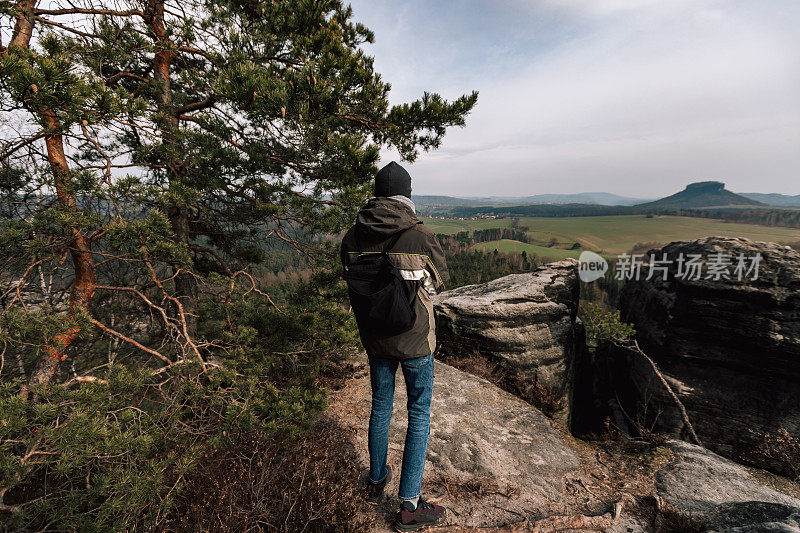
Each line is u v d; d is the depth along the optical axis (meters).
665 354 7.75
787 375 6.43
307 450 2.29
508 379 6.50
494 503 2.37
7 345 1.96
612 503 2.43
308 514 1.78
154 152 3.85
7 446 1.46
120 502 1.55
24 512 1.51
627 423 7.89
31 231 2.64
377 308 1.59
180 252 2.98
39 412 1.54
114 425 1.78
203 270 6.16
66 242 2.74
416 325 1.70
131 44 3.86
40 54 2.09
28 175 3.08
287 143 3.91
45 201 3.00
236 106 3.50
